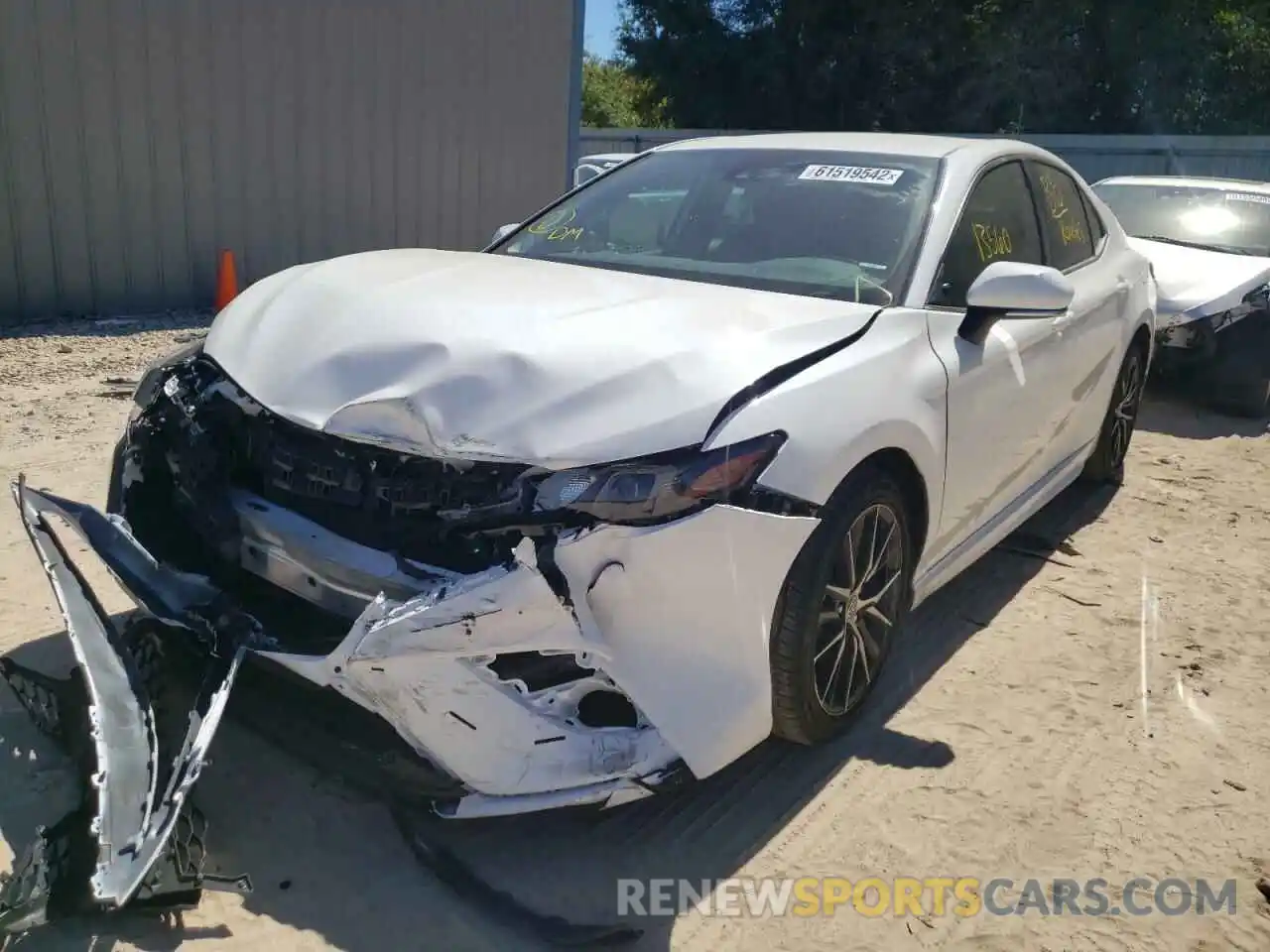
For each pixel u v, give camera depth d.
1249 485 5.90
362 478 2.63
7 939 2.28
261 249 9.98
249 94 9.57
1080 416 4.60
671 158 4.26
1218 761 3.25
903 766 3.14
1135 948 2.51
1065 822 2.93
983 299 3.27
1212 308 7.08
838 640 2.96
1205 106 27.53
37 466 5.06
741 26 29.38
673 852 2.73
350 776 2.59
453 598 2.30
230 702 2.85
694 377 2.60
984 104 27.28
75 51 8.54
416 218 11.05
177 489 3.07
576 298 2.97
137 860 2.20
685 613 2.48
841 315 3.05
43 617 3.65
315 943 2.36
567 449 2.43
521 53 11.50
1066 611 4.21
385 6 10.25
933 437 3.13
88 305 9.05
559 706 2.43
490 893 2.53
